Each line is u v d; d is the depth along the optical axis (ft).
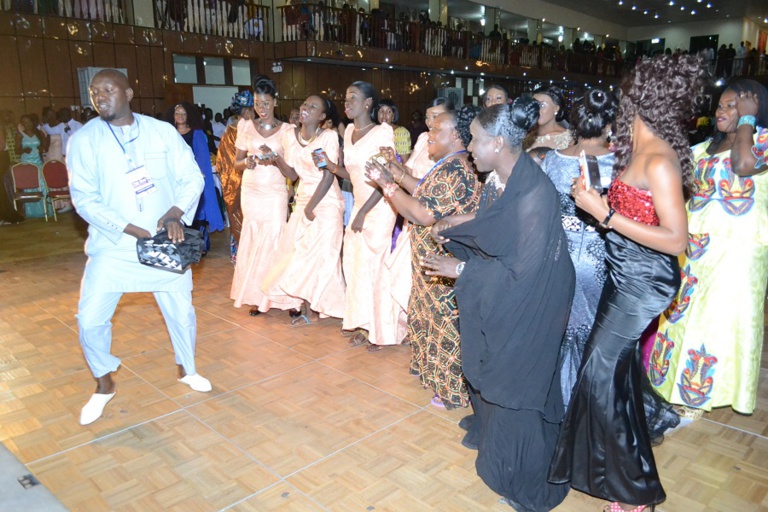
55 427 8.82
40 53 33.19
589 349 6.40
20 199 26.81
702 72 5.69
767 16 73.56
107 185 8.40
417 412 9.25
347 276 11.94
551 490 6.98
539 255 6.20
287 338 12.42
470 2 60.29
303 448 8.22
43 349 11.80
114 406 9.46
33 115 30.45
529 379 6.51
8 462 5.47
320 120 12.59
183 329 9.55
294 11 42.45
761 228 8.29
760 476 7.55
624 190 5.83
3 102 32.40
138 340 12.26
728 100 8.06
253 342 12.19
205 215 18.79
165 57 37.63
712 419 9.04
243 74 45.06
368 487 7.34
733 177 8.28
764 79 60.70
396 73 54.54
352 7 44.98
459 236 6.59
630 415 6.38
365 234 11.46
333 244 12.64
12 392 9.95
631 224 5.62
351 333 12.67
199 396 9.79
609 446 6.36
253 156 13.10
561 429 6.78
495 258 6.51
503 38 60.29
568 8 71.31
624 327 6.15
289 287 12.79
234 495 7.20
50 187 27.40
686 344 8.82
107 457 8.04
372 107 11.33
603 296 6.43
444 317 8.91
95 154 8.23
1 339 12.35
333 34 43.96
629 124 5.99
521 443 6.84
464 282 6.75
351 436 8.54
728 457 7.98
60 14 33.65
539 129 9.43
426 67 51.85
